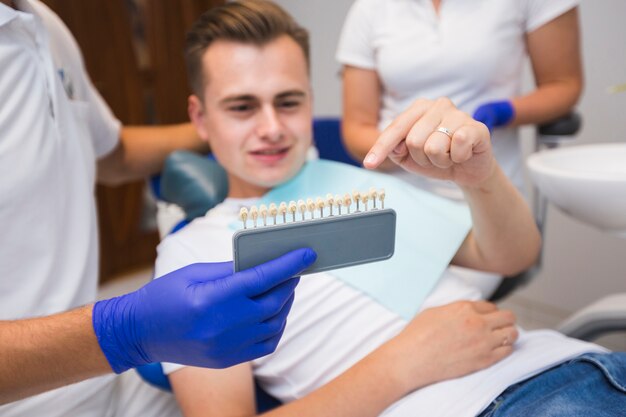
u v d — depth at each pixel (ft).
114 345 1.69
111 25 7.41
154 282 1.74
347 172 3.11
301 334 2.44
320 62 7.59
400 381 2.18
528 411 2.02
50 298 2.41
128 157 3.60
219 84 2.77
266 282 1.61
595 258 5.53
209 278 1.70
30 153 2.33
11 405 2.19
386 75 3.95
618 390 2.14
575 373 2.25
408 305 2.57
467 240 2.83
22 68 2.37
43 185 2.37
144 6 7.79
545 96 3.66
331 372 2.40
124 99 7.70
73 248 2.58
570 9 3.64
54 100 2.53
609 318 3.43
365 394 2.10
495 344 2.35
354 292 2.56
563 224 5.71
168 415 2.80
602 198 2.51
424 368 2.22
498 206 2.45
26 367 1.68
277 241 1.64
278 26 2.80
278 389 2.46
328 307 2.50
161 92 8.14
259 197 3.06
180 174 3.14
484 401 2.08
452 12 3.68
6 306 2.23
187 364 1.74
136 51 7.80
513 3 3.60
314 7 7.43
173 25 8.13
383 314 2.54
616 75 4.98
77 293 2.57
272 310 1.68
